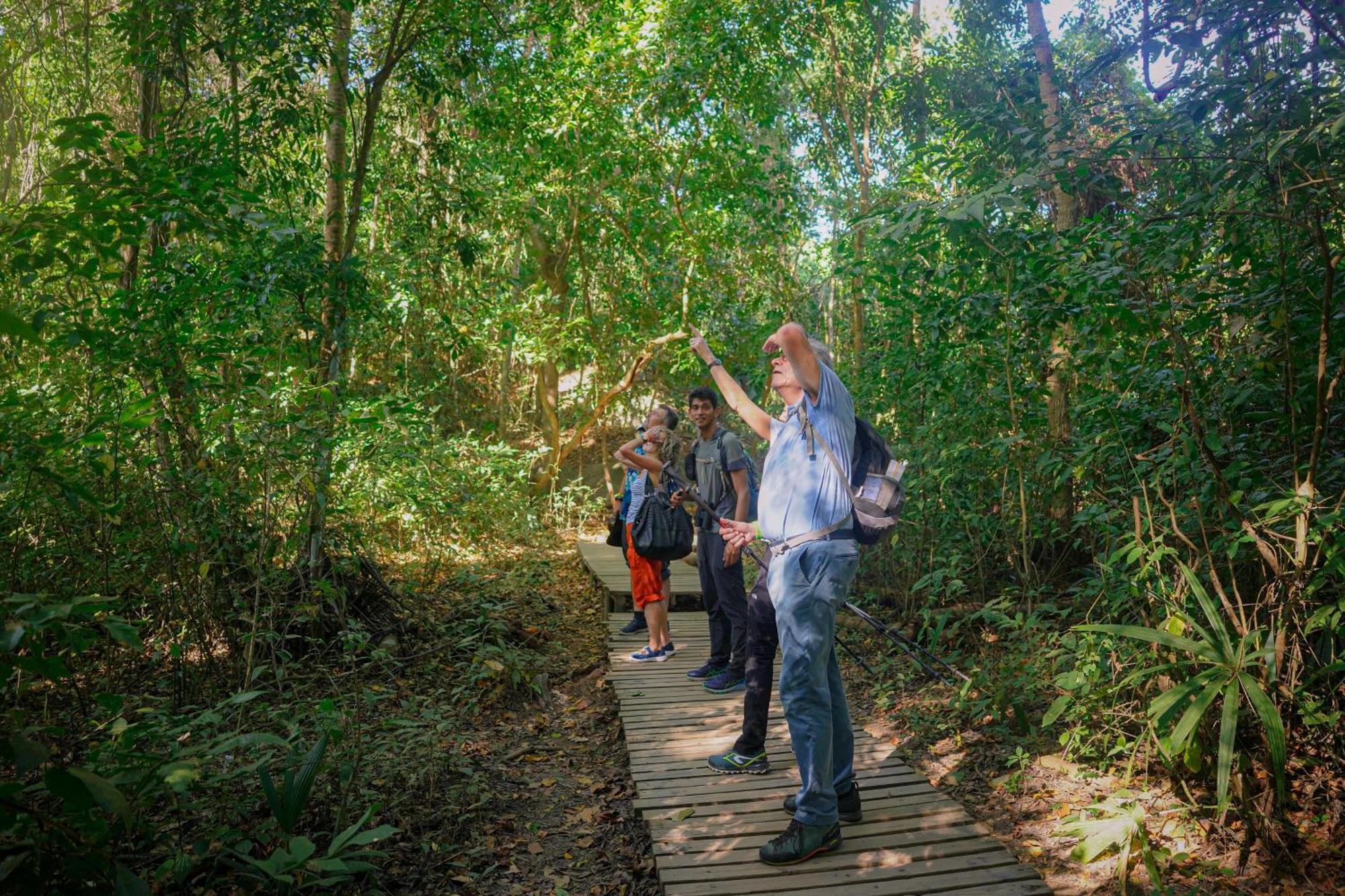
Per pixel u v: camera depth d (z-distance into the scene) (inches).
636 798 133.6
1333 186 115.0
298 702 149.7
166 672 164.4
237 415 167.3
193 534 159.9
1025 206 150.3
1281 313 129.6
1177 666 119.4
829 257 446.3
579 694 202.5
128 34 227.3
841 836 116.2
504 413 526.0
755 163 440.8
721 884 105.9
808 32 423.2
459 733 167.2
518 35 348.8
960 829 118.6
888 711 172.4
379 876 114.1
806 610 109.8
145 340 156.6
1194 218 134.2
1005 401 202.7
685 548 204.5
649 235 457.7
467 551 355.9
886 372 256.1
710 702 179.0
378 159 372.5
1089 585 159.6
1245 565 141.5
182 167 161.2
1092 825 110.4
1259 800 113.3
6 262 118.6
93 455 145.6
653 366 565.6
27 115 306.5
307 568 195.9
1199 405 141.9
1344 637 120.9
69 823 87.9
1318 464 123.2
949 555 216.1
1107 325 153.4
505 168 426.9
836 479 110.7
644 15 404.8
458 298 403.5
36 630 74.6
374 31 268.8
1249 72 129.0
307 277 189.8
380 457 221.6
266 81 226.1
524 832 132.7
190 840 111.9
